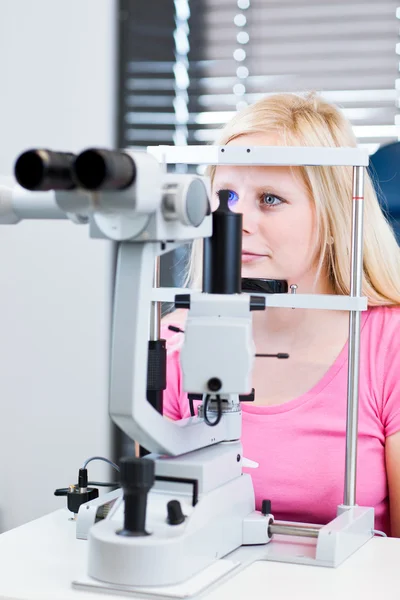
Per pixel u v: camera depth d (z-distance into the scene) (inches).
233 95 106.0
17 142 108.0
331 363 78.7
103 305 108.6
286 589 49.2
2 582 49.4
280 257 78.7
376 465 75.2
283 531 57.1
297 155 61.4
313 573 52.3
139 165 44.6
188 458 52.9
